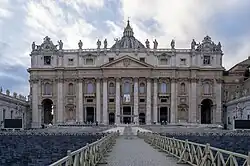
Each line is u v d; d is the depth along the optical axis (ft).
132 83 447.83
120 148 132.57
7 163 62.80
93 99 451.12
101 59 451.12
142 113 449.06
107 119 444.96
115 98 444.96
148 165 80.43
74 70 453.17
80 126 388.78
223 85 459.73
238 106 388.57
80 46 455.22
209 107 469.57
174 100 447.83
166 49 452.35
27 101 465.88
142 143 166.09
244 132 262.47
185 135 204.23
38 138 162.09
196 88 449.48
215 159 58.65
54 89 455.22
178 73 451.12
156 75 449.06
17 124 317.01
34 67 455.63
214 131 288.51
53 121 452.76
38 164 61.26
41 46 459.32
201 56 453.17
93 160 75.61
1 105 356.79
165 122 438.81
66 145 111.86
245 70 460.14
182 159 85.71
